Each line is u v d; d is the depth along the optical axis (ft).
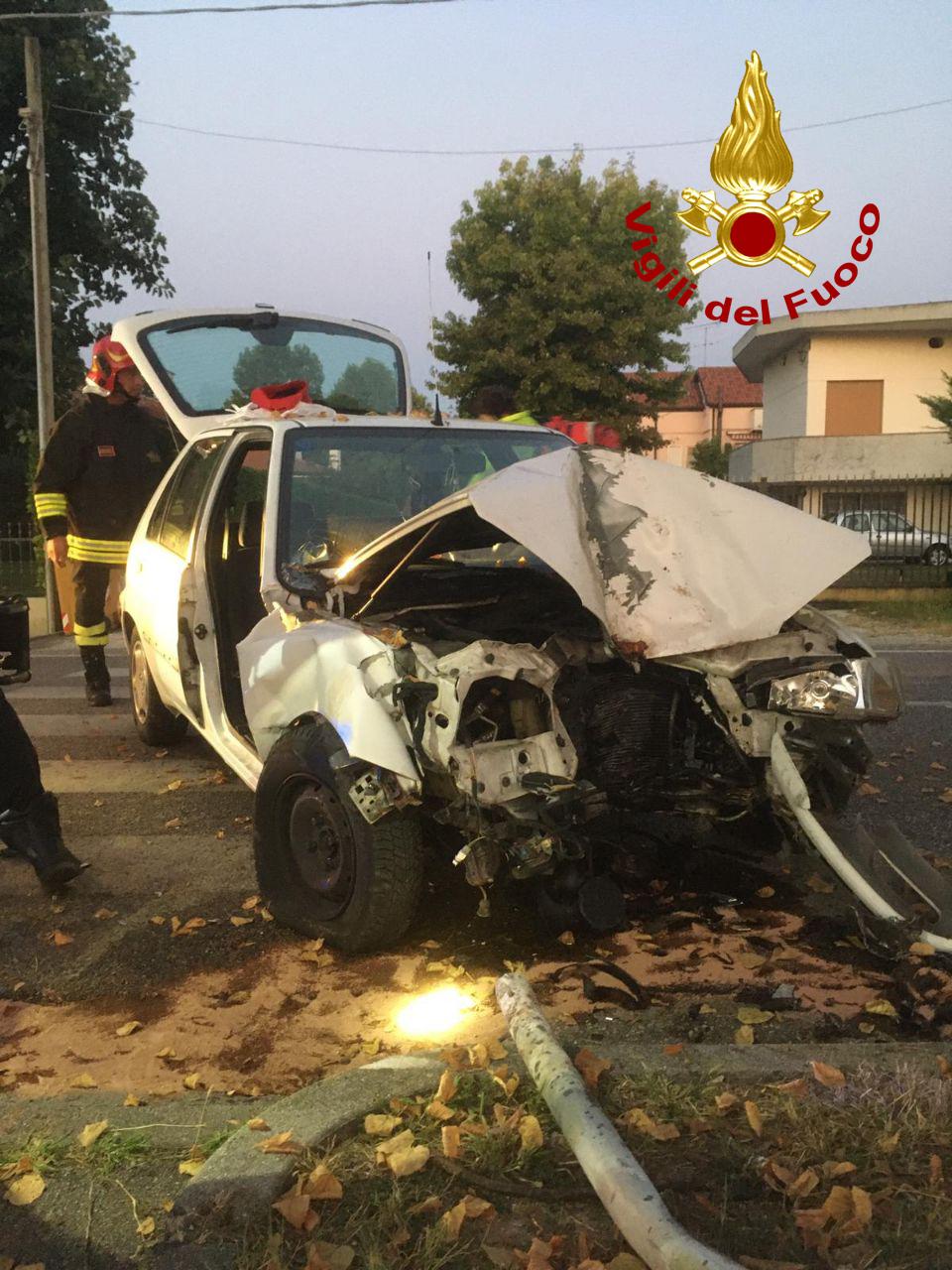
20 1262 7.65
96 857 16.57
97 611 27.35
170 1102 9.63
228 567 17.46
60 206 94.94
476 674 11.51
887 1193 7.97
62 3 92.53
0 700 14.58
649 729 12.88
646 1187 7.75
